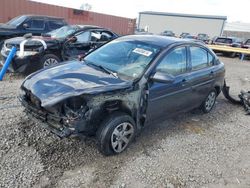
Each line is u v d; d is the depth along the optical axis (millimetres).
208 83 5086
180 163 3545
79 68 3824
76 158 3350
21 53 6652
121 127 3463
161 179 3158
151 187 3002
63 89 3133
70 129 3000
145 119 3824
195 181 3213
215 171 3475
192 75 4527
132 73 3691
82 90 3082
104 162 3342
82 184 2902
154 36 4633
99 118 3264
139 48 4133
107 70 3818
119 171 3201
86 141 3730
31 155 3299
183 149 3924
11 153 3289
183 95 4418
